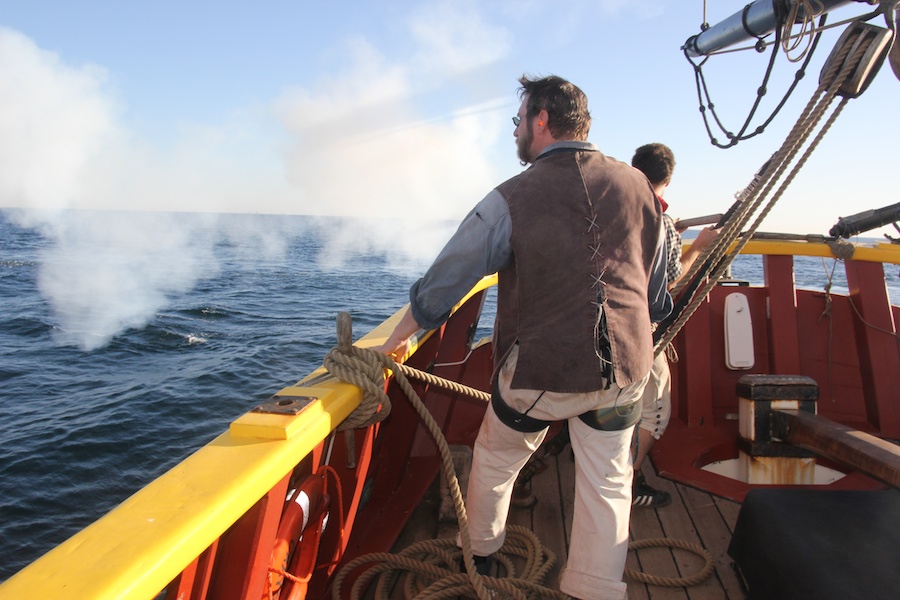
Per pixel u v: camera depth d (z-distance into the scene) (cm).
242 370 1460
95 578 92
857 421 383
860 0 184
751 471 313
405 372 206
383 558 225
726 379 389
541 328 170
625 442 185
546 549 244
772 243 379
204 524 108
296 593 177
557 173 171
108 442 969
